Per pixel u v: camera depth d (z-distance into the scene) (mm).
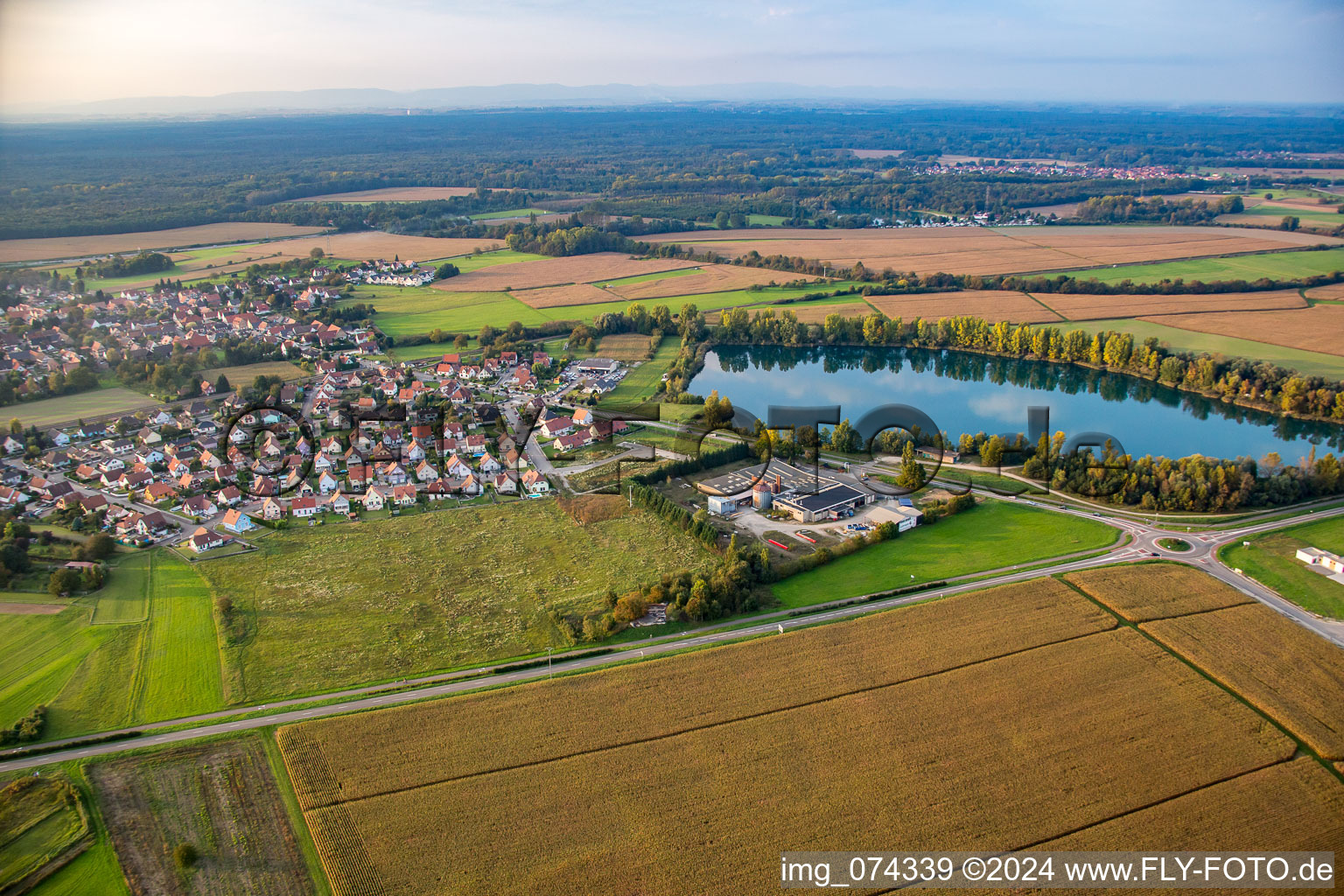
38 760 104000
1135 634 128375
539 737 107312
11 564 149000
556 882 86562
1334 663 121375
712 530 158250
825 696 114750
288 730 108250
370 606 139625
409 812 95688
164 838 92625
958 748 104750
